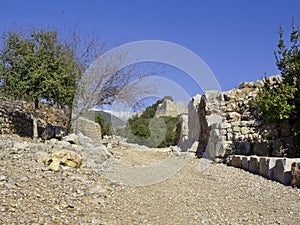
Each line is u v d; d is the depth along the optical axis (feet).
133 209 18.44
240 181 27.84
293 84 36.01
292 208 18.93
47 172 22.80
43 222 13.60
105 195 20.30
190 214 18.31
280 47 38.65
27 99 39.93
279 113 35.58
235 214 18.29
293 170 24.27
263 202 20.79
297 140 35.47
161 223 16.35
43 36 40.29
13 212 14.02
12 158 24.85
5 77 37.93
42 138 39.93
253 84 46.34
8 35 38.96
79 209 16.57
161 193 23.61
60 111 52.42
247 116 42.16
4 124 40.91
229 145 40.45
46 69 38.37
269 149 36.96
